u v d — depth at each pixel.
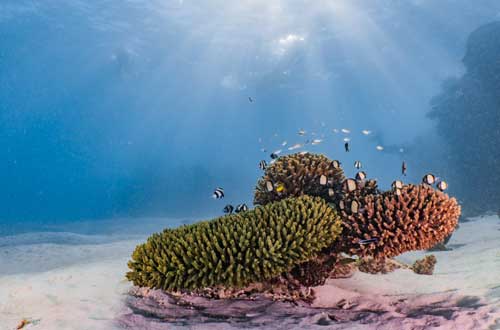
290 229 4.11
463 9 33.59
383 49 40.97
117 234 20.95
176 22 39.06
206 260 3.82
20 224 33.94
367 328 3.51
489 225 14.52
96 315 4.05
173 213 44.88
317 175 5.91
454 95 26.47
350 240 4.56
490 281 4.84
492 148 22.61
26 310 4.29
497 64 23.27
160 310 4.20
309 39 39.53
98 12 37.03
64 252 11.70
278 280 4.49
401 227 4.36
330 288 4.73
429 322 3.53
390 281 5.33
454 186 25.12
